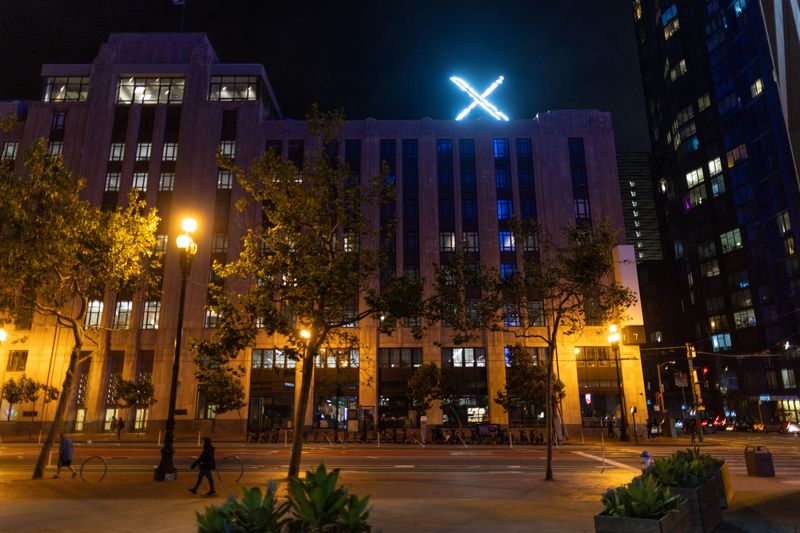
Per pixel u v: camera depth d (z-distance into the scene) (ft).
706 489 32.71
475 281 71.92
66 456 60.95
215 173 200.23
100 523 35.19
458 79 259.60
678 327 398.62
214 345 56.24
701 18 337.11
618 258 188.34
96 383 180.04
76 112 206.39
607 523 21.47
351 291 56.39
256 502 14.51
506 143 210.59
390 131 211.61
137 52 215.92
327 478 14.60
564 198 200.23
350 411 144.77
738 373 293.23
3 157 204.23
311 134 62.18
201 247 191.52
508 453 102.42
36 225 59.72
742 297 296.71
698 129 332.80
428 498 48.06
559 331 184.03
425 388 156.35
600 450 112.16
